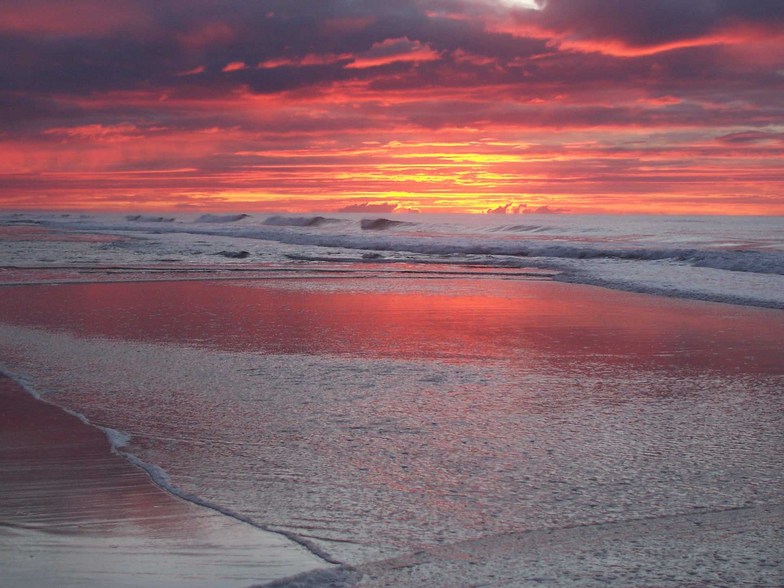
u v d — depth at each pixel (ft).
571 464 15.96
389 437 17.95
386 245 108.78
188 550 11.54
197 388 23.08
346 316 39.99
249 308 43.14
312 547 11.71
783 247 94.89
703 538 12.15
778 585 10.47
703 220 281.95
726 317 39.70
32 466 15.74
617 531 12.43
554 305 44.96
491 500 13.87
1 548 11.57
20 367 26.23
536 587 10.36
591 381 24.47
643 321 38.22
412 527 12.57
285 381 24.13
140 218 289.33
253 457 16.39
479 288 55.26
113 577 10.53
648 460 16.25
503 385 23.77
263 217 260.83
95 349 29.81
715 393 22.84
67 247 100.68
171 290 52.70
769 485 14.71
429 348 30.45
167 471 15.40
